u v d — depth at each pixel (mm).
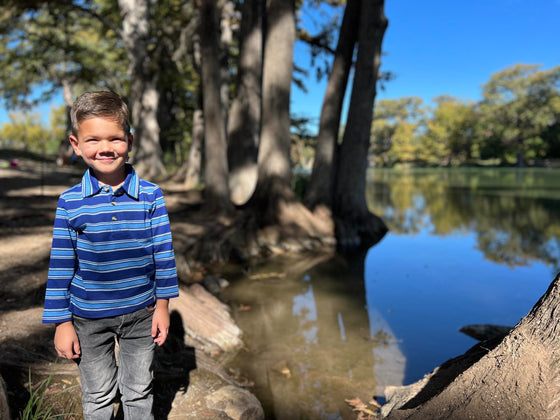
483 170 64125
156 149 17766
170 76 18984
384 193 22797
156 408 2363
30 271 4387
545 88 66875
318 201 10109
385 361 3436
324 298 5277
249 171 11586
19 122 63156
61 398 2146
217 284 5656
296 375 3178
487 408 1728
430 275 6414
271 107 9414
